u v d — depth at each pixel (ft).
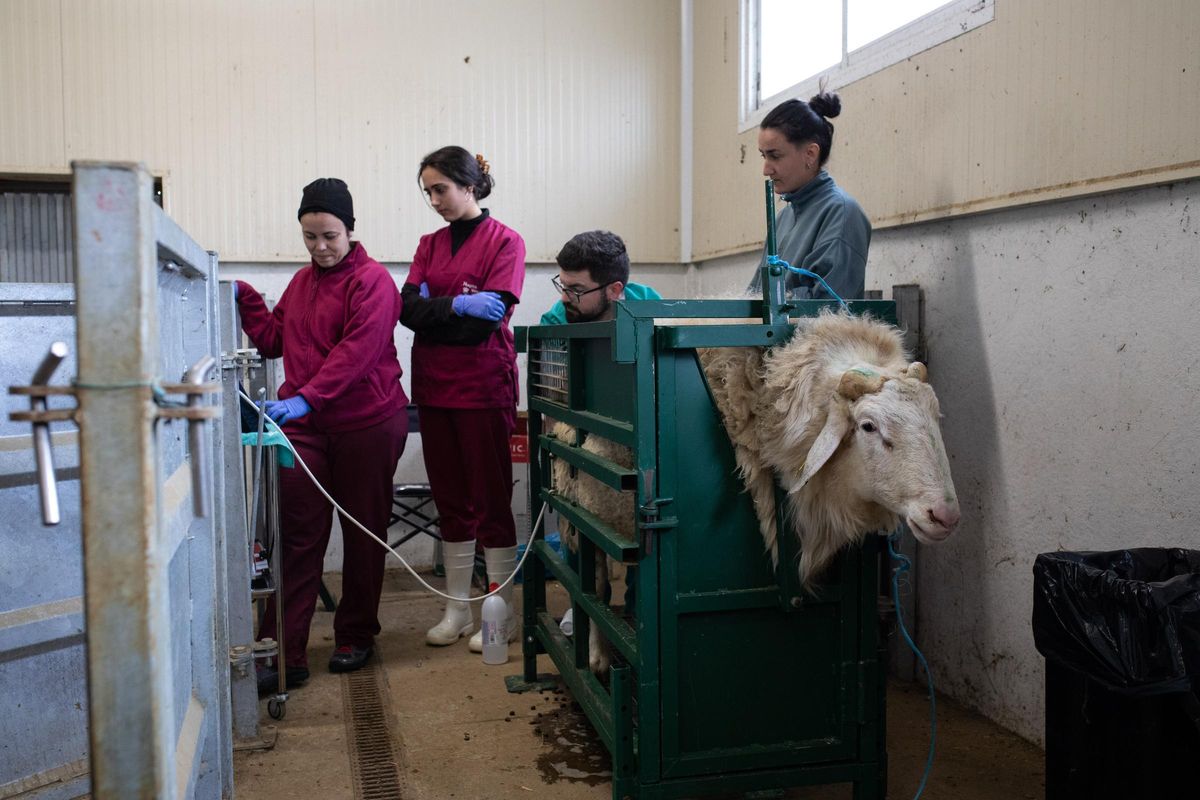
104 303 3.24
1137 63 7.39
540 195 16.31
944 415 10.02
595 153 16.49
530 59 16.11
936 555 10.21
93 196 3.21
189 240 5.26
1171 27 7.08
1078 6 7.97
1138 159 7.42
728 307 7.01
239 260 15.14
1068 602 6.26
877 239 11.24
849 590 7.15
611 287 9.71
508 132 16.10
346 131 15.40
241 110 14.98
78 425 3.24
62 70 14.26
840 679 7.22
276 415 9.82
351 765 8.57
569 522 9.34
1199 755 5.72
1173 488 7.30
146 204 3.30
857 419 6.38
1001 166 9.00
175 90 14.71
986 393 9.39
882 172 11.05
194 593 6.00
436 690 10.42
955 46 9.63
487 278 11.63
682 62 16.75
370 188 15.56
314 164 15.31
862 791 7.27
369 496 10.80
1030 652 8.86
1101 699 6.21
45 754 6.23
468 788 8.13
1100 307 7.98
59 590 6.22
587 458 8.13
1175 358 7.27
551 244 16.42
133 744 3.30
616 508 8.36
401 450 11.25
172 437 5.32
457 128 15.87
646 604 6.82
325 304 10.59
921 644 10.51
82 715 6.38
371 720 9.60
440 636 11.93
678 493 6.88
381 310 10.47
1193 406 7.12
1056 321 8.47
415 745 8.98
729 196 15.28
